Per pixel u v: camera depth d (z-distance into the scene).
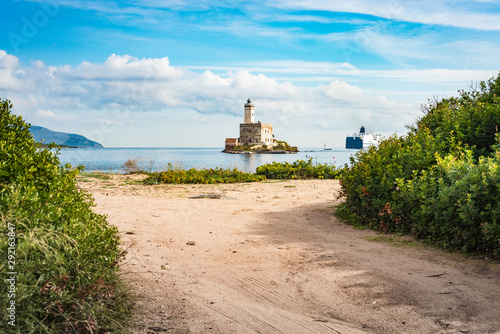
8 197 3.39
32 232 3.24
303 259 6.40
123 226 8.75
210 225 9.17
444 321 4.06
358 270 5.77
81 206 4.43
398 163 8.93
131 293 4.66
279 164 24.08
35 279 3.29
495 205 6.30
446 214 6.74
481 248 6.35
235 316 4.26
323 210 11.11
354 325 4.05
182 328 3.91
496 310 4.25
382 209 8.37
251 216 10.35
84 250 3.88
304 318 4.23
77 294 3.51
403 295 4.79
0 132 4.26
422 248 6.85
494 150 7.93
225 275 5.62
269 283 5.30
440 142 8.77
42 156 4.20
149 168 25.64
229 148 133.75
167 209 11.31
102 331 3.59
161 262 6.18
